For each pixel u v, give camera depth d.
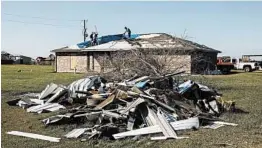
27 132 9.98
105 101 12.21
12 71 42.34
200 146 8.56
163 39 33.09
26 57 82.12
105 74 17.58
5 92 19.25
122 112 10.73
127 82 14.57
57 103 14.36
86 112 11.54
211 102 13.40
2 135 9.55
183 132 10.06
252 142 9.04
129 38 39.59
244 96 19.06
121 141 8.99
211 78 30.88
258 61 52.75
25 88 21.42
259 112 13.81
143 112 10.73
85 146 8.48
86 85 15.19
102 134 9.29
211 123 11.38
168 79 14.74
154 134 9.66
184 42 27.34
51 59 78.00
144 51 18.27
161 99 12.20
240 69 51.84
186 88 14.10
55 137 9.42
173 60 18.98
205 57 37.19
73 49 41.22
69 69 41.78
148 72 16.39
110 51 38.09
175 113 11.39
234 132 10.16
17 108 14.12
